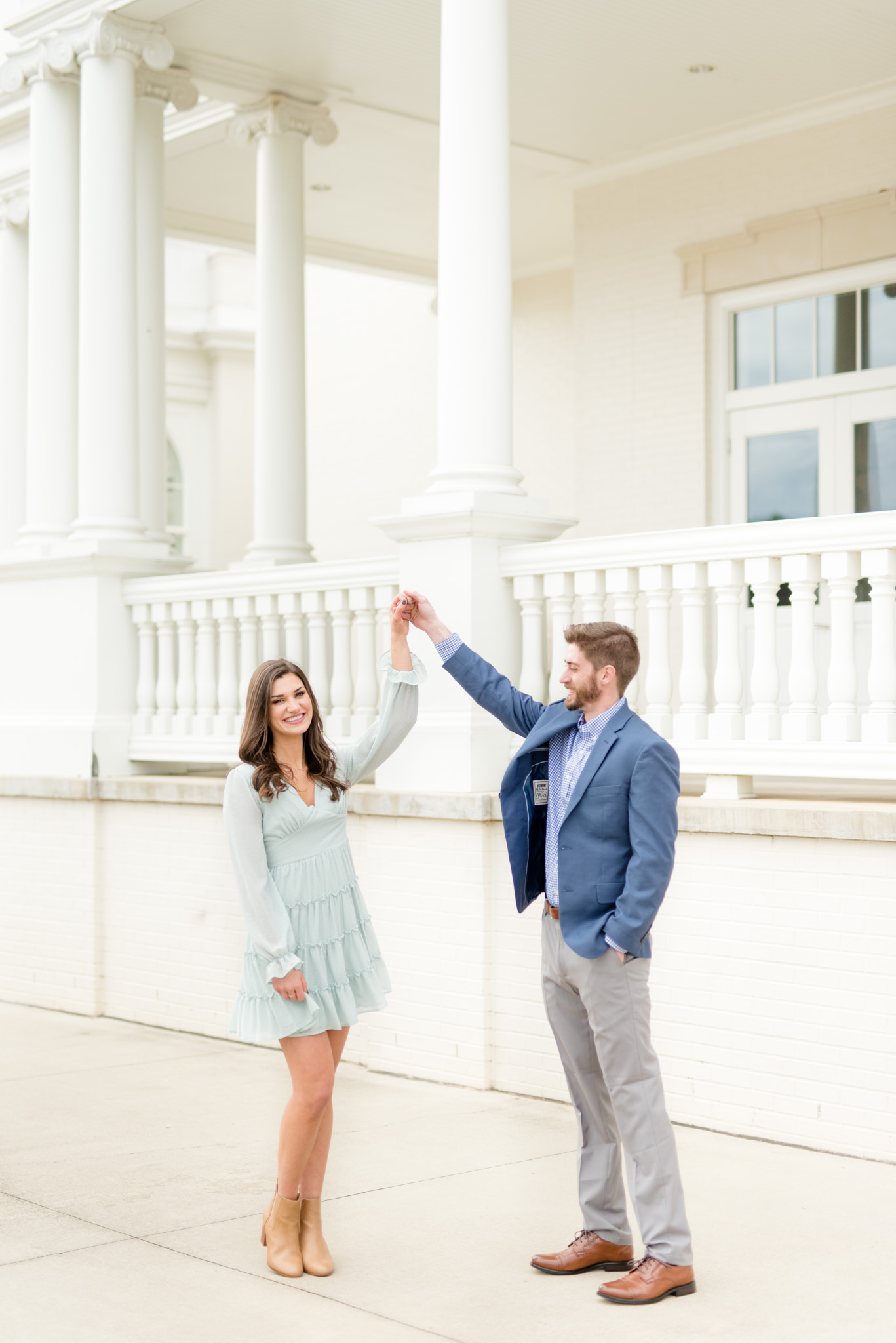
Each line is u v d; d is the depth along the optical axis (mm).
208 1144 5293
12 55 8883
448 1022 6188
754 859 5293
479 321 6344
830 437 9555
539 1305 3727
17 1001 8328
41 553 8250
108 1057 6883
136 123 9062
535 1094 5961
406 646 4352
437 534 6273
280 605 7344
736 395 10000
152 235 9180
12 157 11188
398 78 9430
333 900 4066
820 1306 3688
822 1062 5113
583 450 10766
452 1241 4219
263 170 9586
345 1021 4027
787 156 9625
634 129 9984
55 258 8836
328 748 4148
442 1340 3508
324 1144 4066
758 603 5578
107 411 8102
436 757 6250
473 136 6355
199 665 7785
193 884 7480
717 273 9961
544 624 6246
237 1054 6941
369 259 13742
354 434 16547
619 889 3779
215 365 18328
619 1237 3977
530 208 11789
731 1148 5152
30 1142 5340
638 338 10445
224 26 8602
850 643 5344
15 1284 3912
